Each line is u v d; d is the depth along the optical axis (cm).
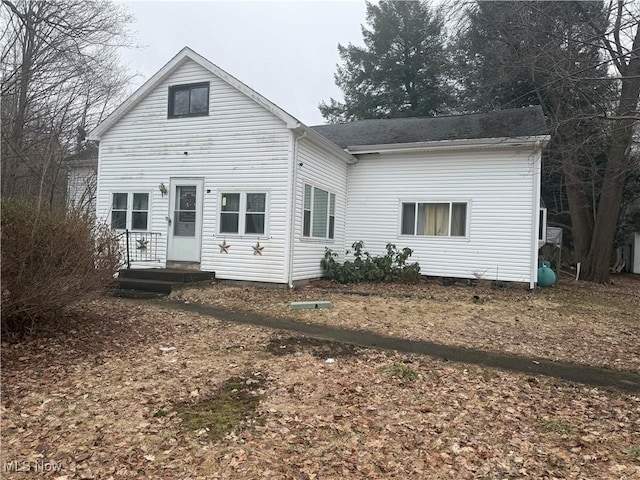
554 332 699
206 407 385
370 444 327
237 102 1105
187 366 493
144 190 1201
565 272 1888
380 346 598
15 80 1500
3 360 495
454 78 2462
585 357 572
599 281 1592
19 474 281
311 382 449
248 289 1028
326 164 1248
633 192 1984
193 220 1152
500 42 1212
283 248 1062
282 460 303
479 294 1073
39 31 1516
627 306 997
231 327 687
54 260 552
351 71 3111
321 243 1231
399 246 1331
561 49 845
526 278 1184
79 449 312
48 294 550
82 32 1579
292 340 615
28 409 377
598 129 1066
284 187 1062
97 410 376
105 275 634
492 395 433
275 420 362
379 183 1362
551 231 1747
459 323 739
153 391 418
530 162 1181
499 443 335
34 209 559
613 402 423
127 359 516
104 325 668
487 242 1225
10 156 1520
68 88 1659
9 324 568
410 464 302
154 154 1192
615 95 959
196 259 1145
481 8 1073
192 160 1151
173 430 341
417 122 1541
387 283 1230
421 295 1029
